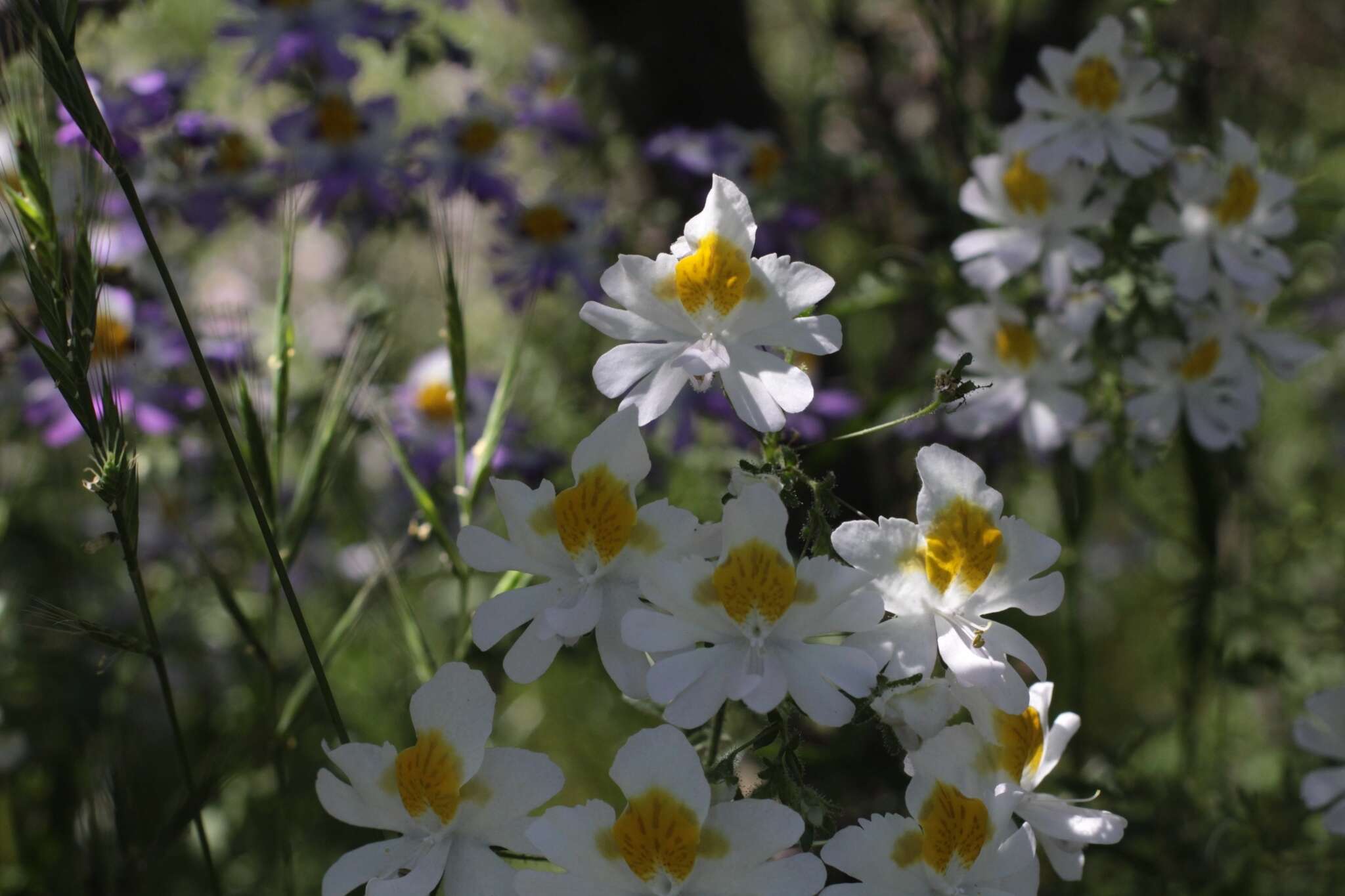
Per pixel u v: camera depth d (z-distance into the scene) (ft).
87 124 1.43
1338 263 2.10
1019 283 1.83
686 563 1.38
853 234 2.42
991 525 1.39
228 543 2.13
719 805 1.37
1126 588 2.49
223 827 1.85
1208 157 1.71
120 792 1.60
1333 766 1.77
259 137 2.13
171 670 2.05
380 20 1.97
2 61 1.49
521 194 2.32
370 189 1.97
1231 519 2.18
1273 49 2.53
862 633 1.39
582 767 2.14
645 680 1.39
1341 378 2.66
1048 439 1.74
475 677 1.40
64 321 1.46
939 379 1.41
